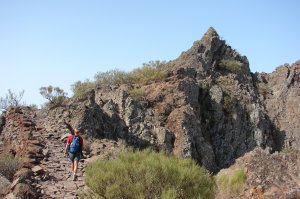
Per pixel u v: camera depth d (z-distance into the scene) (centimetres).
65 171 1501
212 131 3672
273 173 1240
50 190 1266
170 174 1099
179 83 3388
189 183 1107
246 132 3859
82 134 2352
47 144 1881
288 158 1308
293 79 4841
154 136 2850
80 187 1324
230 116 3791
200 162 2966
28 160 1521
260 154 1358
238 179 1274
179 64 4178
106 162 1201
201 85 3812
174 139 2902
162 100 3195
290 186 1173
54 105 2695
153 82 3519
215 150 3591
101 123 2612
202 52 4328
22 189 1152
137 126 2853
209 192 1133
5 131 2453
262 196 1165
